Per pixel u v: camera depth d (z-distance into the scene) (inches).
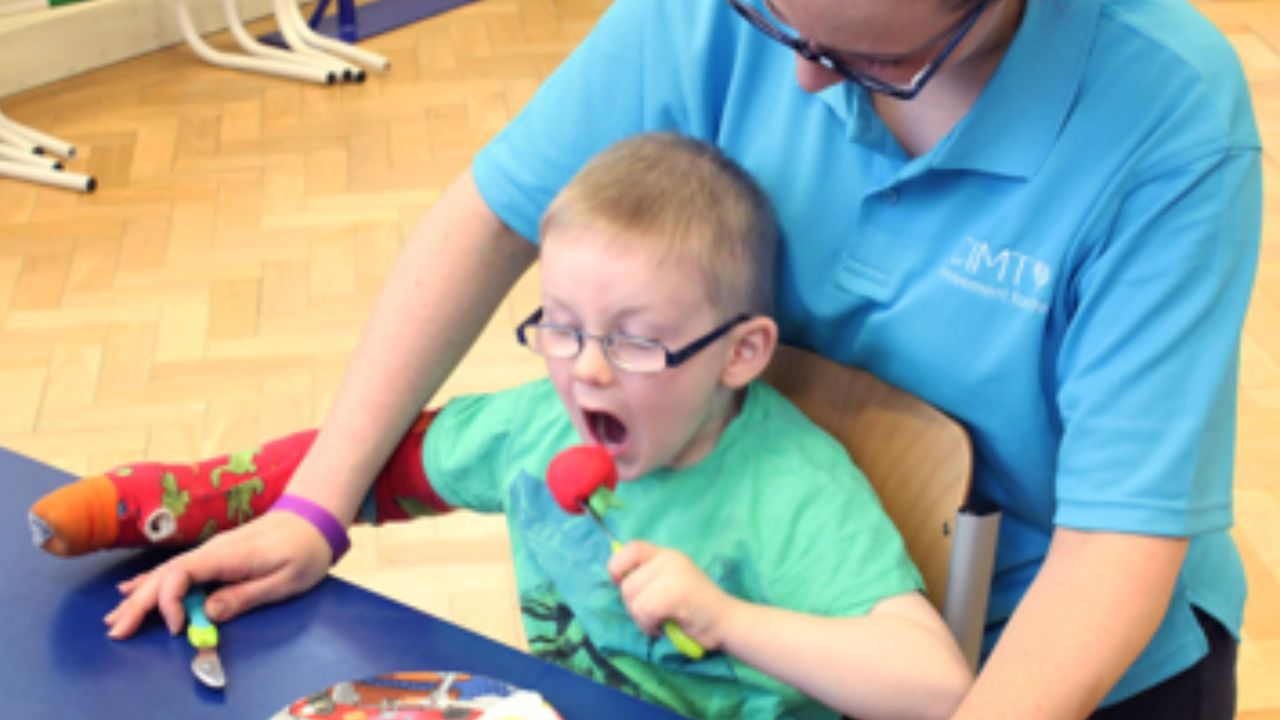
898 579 37.5
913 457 40.4
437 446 43.9
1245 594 44.3
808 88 32.0
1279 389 96.6
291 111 139.6
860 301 40.2
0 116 131.0
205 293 108.2
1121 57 33.7
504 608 79.7
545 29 161.5
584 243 38.3
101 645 34.2
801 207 40.4
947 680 34.4
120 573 37.2
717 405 41.6
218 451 90.8
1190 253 32.7
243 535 37.2
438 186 125.0
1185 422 32.5
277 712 32.1
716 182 39.3
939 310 38.1
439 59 152.8
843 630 35.2
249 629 35.2
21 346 101.1
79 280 109.5
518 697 31.9
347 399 41.8
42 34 142.7
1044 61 33.9
